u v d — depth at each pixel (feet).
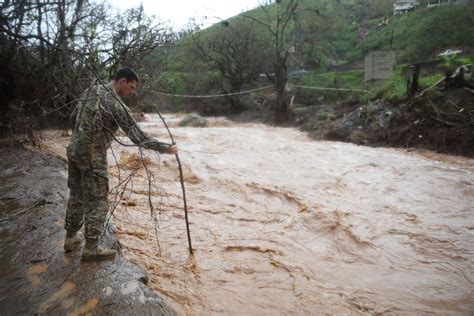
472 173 26.32
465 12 67.82
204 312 11.05
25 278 11.60
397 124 39.27
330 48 89.86
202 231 16.70
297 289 12.37
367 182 24.71
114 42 40.81
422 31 71.61
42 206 17.43
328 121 48.42
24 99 36.78
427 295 12.19
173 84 59.47
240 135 47.42
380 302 11.79
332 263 14.23
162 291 11.88
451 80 39.91
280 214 19.10
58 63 36.35
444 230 17.02
